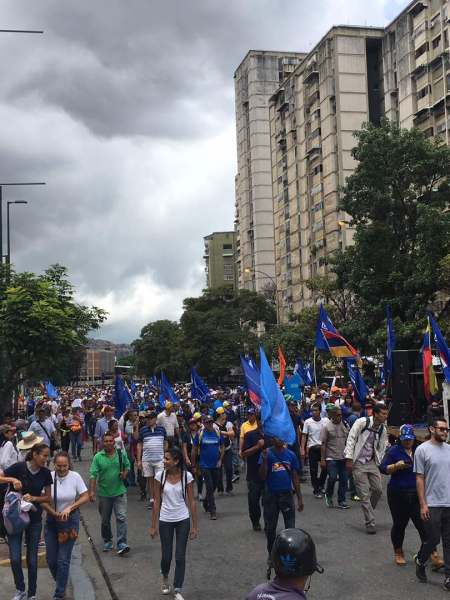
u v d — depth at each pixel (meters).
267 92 96.56
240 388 33.06
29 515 6.93
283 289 78.31
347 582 7.23
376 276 31.52
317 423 12.85
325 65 66.62
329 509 11.46
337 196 65.12
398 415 18.09
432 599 6.62
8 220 31.77
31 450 7.01
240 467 16.94
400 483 7.71
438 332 17.19
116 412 17.14
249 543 9.31
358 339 32.34
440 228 28.02
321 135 67.94
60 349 17.89
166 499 7.10
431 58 54.47
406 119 57.66
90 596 7.16
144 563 8.44
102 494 9.02
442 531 7.04
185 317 68.56
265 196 95.75
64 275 19.44
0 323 17.00
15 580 6.88
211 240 142.75
